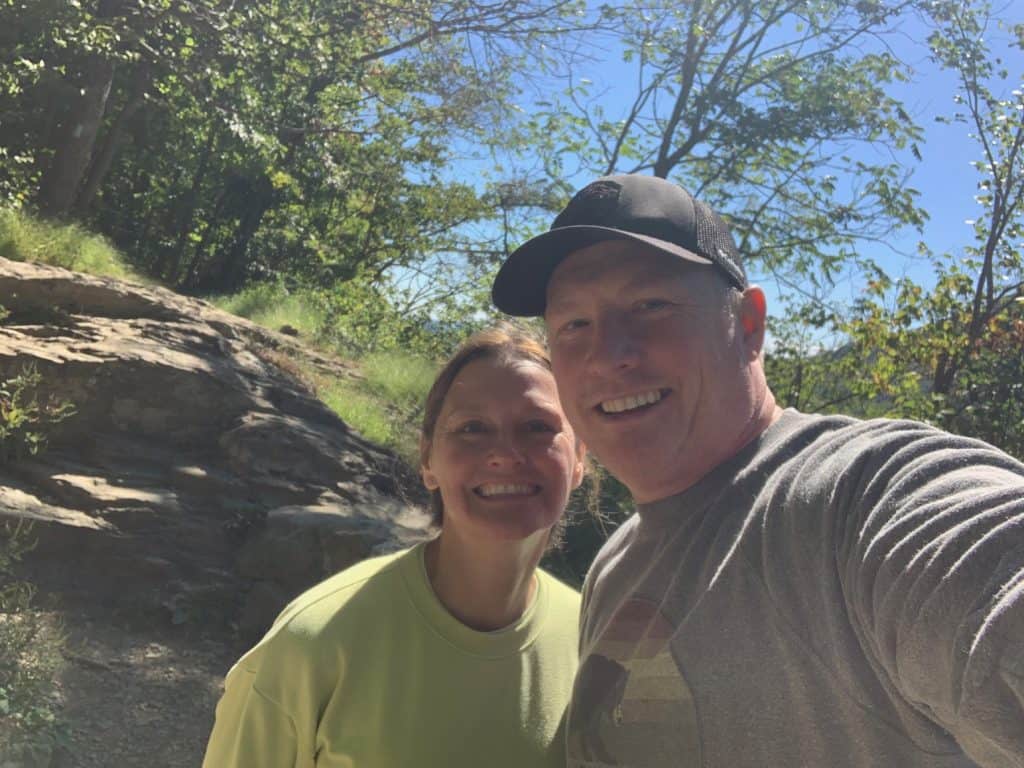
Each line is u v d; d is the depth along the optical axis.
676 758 0.60
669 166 7.09
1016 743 0.40
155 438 3.18
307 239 11.05
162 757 1.95
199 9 6.15
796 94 6.71
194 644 2.53
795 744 0.54
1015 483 0.46
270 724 0.74
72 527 2.61
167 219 11.08
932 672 0.44
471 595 0.79
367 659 0.74
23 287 3.48
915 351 4.97
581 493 1.29
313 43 6.88
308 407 3.62
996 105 5.25
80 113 6.74
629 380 0.66
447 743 0.73
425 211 10.21
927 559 0.45
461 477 0.79
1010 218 5.21
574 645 0.83
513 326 0.87
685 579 0.62
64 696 2.07
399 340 7.89
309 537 2.76
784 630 0.54
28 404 2.96
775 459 0.62
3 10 5.55
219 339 3.73
